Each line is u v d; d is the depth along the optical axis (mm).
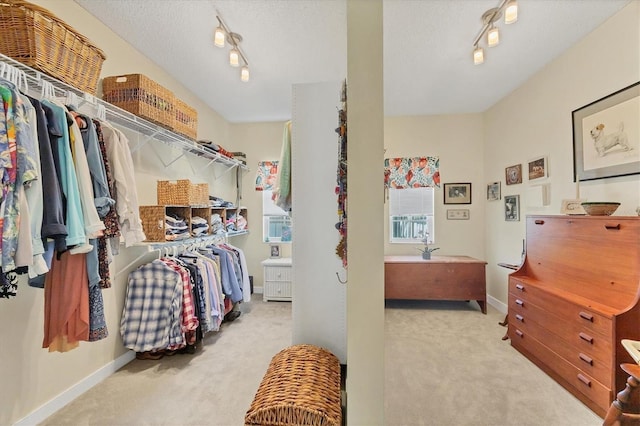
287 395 1222
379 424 1089
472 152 4098
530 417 1710
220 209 3537
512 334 2596
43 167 1165
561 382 2008
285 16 2061
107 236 1498
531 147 3047
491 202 3877
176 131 2518
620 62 2049
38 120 1168
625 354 1607
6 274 1108
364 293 1093
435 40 2342
